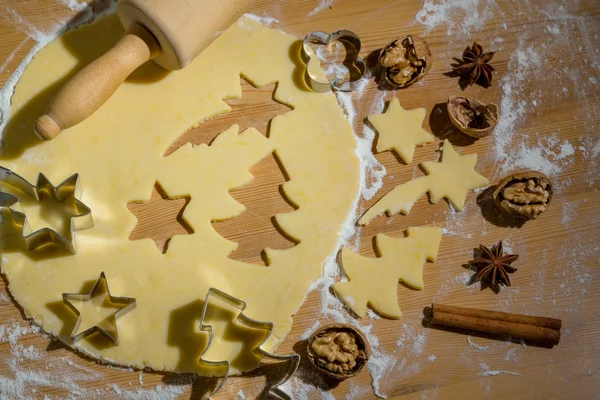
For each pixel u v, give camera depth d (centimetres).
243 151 56
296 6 60
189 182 55
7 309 53
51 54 57
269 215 56
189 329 53
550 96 60
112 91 53
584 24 62
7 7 58
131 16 53
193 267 54
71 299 52
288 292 54
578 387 55
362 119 58
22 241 54
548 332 54
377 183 57
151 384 52
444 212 57
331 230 55
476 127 58
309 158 56
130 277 53
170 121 56
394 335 54
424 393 54
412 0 61
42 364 52
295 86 58
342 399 53
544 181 56
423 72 58
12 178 54
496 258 56
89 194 54
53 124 51
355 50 59
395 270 55
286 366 53
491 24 61
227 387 53
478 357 55
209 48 58
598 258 57
